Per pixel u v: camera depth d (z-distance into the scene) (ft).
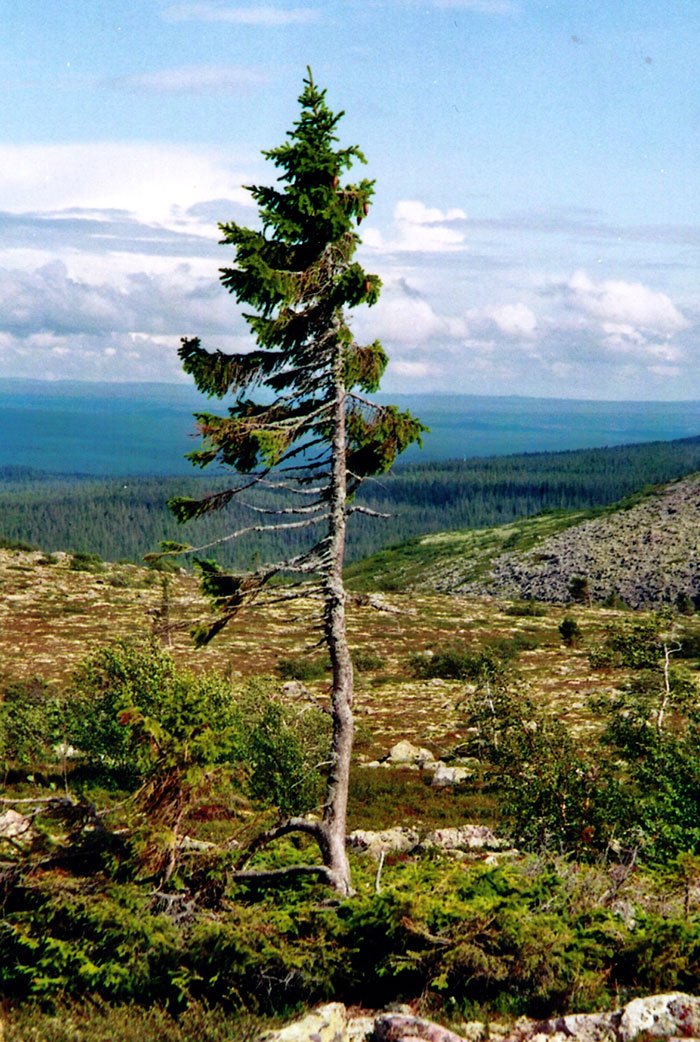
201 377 51.85
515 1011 38.40
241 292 50.19
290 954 40.57
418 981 41.04
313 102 51.60
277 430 49.80
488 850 90.99
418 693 220.43
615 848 68.39
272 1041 33.81
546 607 456.04
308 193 50.31
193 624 56.29
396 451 57.00
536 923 40.70
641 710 80.07
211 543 53.36
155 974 40.52
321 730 102.06
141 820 44.78
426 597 463.42
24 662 233.96
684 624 340.80
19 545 452.35
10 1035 35.47
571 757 71.92
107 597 331.36
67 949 39.60
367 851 92.68
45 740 125.90
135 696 104.58
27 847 45.55
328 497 55.01
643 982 40.24
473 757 144.15
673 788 68.80
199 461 52.11
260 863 52.01
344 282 49.47
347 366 52.80
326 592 54.08
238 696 107.34
